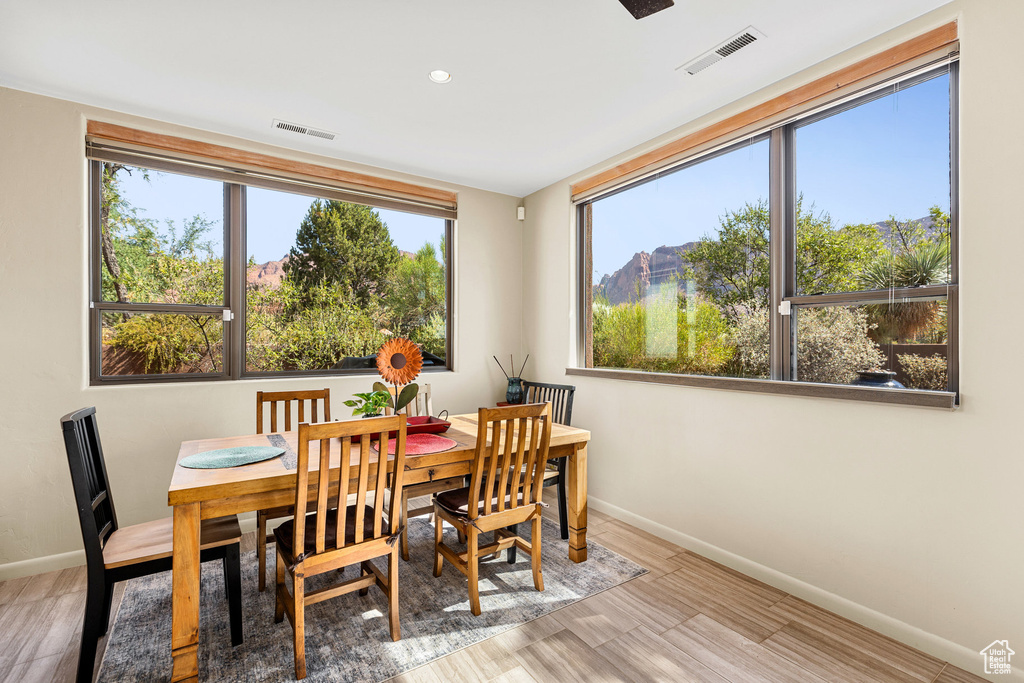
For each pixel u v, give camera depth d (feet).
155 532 6.77
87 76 8.09
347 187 11.85
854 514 7.23
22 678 5.92
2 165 8.34
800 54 7.54
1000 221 5.91
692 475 9.66
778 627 7.03
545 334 13.80
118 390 9.25
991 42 5.98
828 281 7.90
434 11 6.51
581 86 8.45
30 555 8.56
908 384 6.93
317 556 6.03
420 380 12.82
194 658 5.68
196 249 10.37
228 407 10.29
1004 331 5.87
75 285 8.91
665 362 10.69
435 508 8.41
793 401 8.00
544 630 6.93
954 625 6.24
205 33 6.95
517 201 14.66
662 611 7.43
